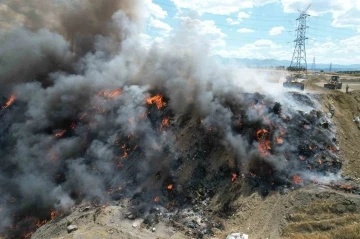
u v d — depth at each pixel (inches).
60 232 890.1
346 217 781.9
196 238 804.6
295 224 796.6
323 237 737.0
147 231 834.2
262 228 813.9
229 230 834.2
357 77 2386.8
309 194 876.6
